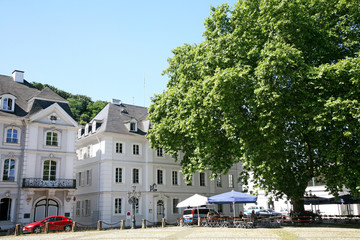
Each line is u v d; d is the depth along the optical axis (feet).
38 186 102.68
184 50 92.17
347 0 65.67
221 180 151.74
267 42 66.64
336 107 56.90
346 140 63.05
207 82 67.10
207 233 70.79
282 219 92.22
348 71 58.34
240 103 67.21
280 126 65.31
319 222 94.43
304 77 62.13
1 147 100.78
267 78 62.13
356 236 57.52
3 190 98.53
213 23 83.71
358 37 67.41
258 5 76.38
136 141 130.00
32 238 72.02
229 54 71.97
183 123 76.64
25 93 117.29
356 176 59.88
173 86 92.73
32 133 106.52
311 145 70.13
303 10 67.15
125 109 140.97
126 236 70.95
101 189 118.01
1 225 95.91
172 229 87.51
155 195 127.95
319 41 68.69
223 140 77.36
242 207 155.12
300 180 76.95
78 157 139.85
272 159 64.95
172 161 137.39
